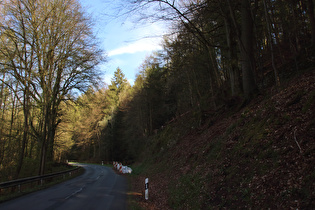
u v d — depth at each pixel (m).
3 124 19.83
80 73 20.61
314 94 6.80
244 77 13.55
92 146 77.31
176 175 11.94
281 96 8.84
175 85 33.06
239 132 9.25
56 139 31.52
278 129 6.96
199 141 14.36
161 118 46.66
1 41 16.55
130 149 52.16
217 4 13.62
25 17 17.39
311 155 4.92
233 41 14.95
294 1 14.36
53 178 20.28
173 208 7.94
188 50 20.61
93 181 18.58
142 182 16.47
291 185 4.66
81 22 19.83
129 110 48.66
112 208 8.20
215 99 19.98
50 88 18.88
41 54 17.95
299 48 14.16
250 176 6.16
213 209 6.10
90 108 23.31
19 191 12.29
